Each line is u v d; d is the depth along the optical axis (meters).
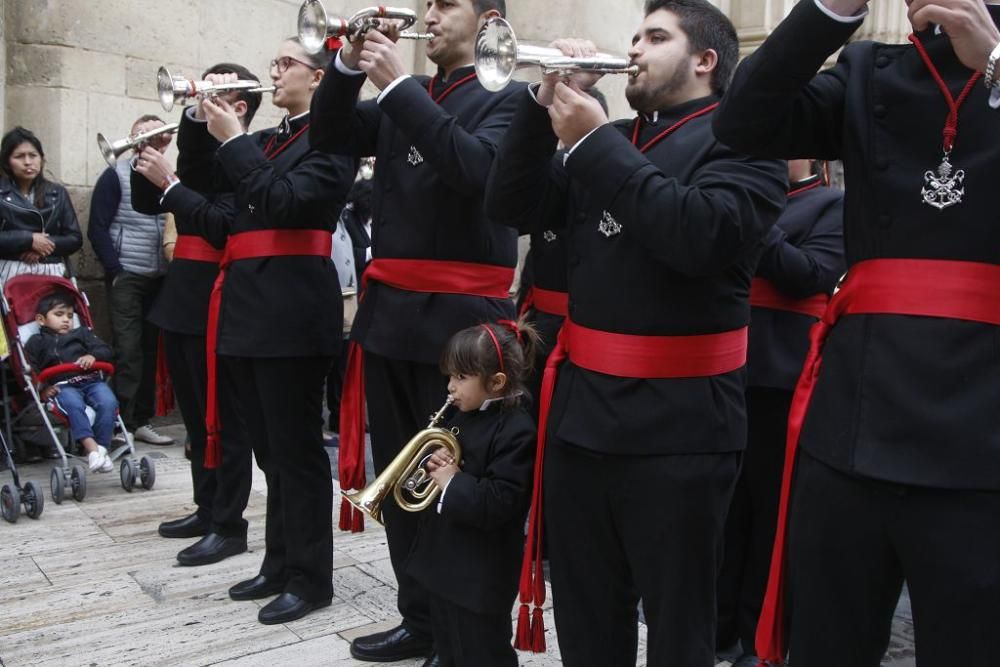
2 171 7.06
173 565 5.02
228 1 8.27
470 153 3.33
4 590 4.62
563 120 2.58
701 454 2.62
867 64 2.22
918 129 2.07
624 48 8.92
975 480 1.96
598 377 2.68
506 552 3.30
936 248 2.04
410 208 3.64
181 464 7.10
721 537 2.71
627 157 2.52
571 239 2.83
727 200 2.49
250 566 5.02
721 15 2.83
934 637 2.05
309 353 4.31
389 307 3.69
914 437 2.02
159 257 7.67
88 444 6.30
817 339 2.32
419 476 3.31
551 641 4.14
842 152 2.26
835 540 2.16
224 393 5.03
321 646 4.10
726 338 2.69
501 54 2.63
